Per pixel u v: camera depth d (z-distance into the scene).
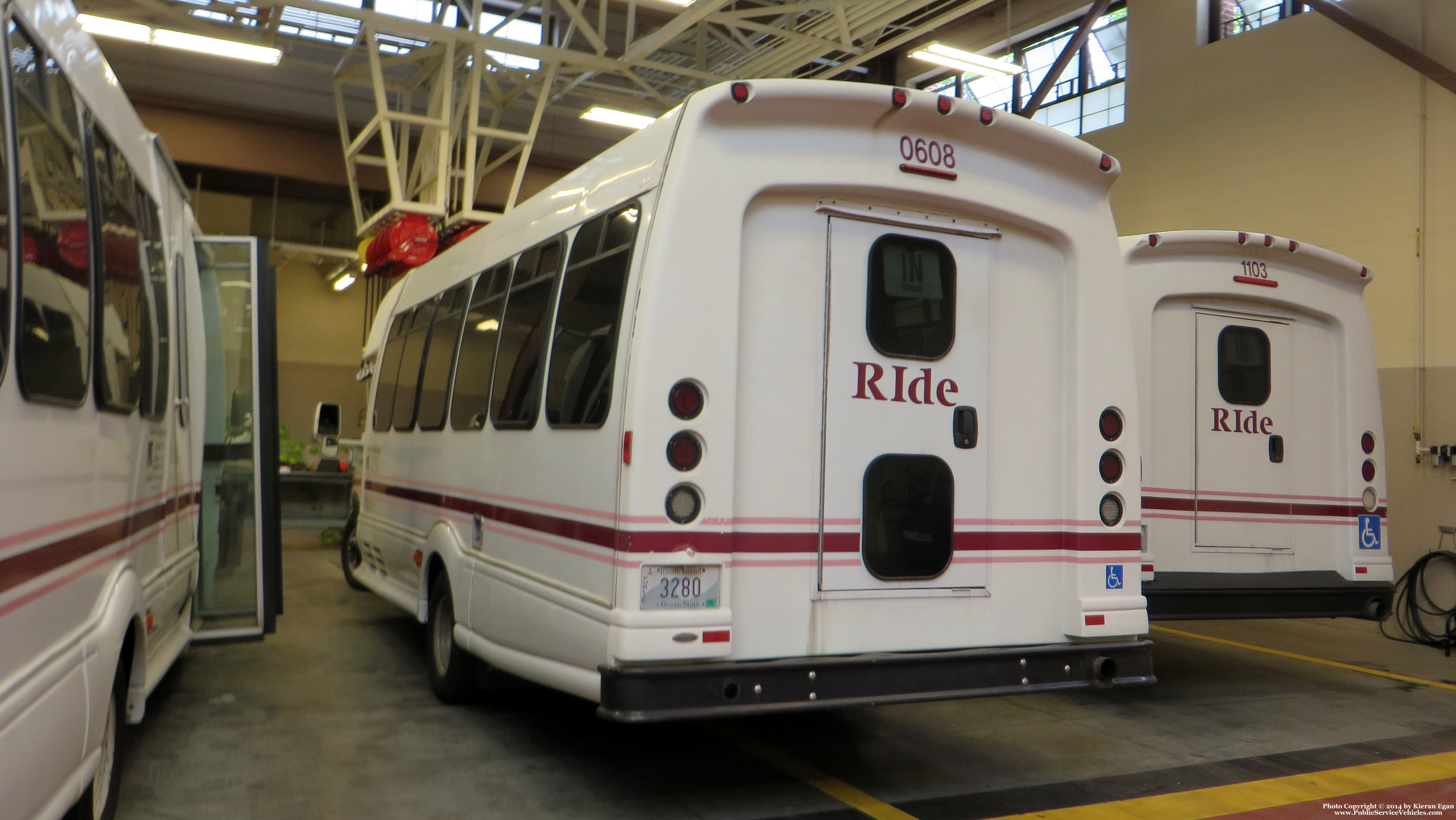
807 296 3.96
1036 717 5.82
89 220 3.18
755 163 3.85
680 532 3.63
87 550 3.12
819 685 3.76
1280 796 4.51
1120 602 4.41
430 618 6.04
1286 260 6.55
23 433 2.52
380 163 15.67
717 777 4.57
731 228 3.79
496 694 5.89
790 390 3.91
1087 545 4.38
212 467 5.67
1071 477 4.40
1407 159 9.80
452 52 13.29
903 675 3.91
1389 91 9.98
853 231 4.06
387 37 14.38
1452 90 9.34
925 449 4.14
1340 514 6.65
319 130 18.05
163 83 16.75
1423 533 9.55
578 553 3.96
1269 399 6.51
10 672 2.45
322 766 4.59
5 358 2.40
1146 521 6.11
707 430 3.69
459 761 4.71
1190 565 6.20
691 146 3.77
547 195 5.04
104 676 3.22
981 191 4.23
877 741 5.23
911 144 4.10
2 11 2.41
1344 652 8.42
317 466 14.89
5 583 2.39
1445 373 9.47
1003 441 4.30
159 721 5.26
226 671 6.41
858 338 4.04
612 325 3.92
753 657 3.78
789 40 13.10
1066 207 4.44
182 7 13.26
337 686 6.10
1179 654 8.06
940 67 15.30
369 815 4.00
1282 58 10.98
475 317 5.75
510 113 18.38
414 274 7.59
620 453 3.68
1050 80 12.76
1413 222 9.75
